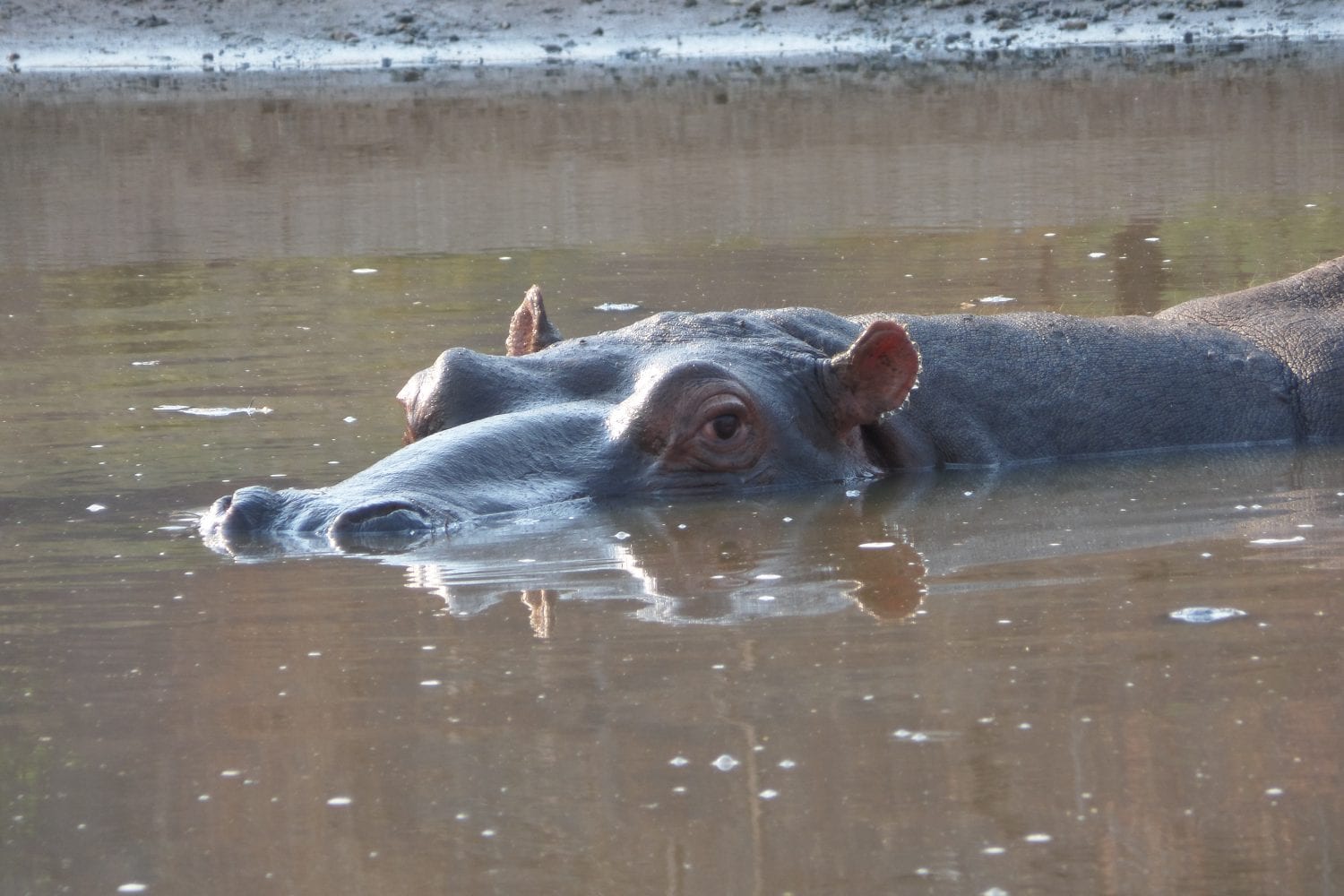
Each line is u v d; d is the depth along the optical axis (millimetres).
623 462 27656
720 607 21922
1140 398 32375
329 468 29688
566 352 29500
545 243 58531
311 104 102062
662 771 16859
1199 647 19906
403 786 16719
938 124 86688
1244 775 16406
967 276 48938
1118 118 86250
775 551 24719
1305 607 21328
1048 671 19266
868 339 29281
